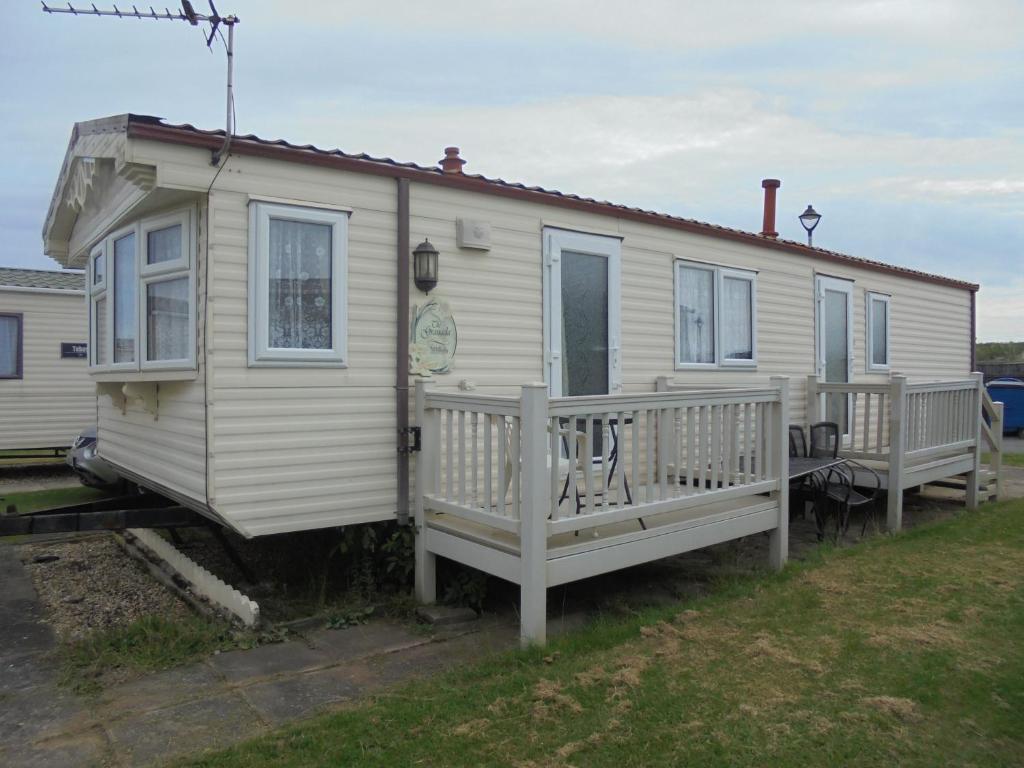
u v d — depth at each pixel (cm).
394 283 522
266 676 402
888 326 1045
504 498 457
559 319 622
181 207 476
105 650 433
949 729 332
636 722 334
